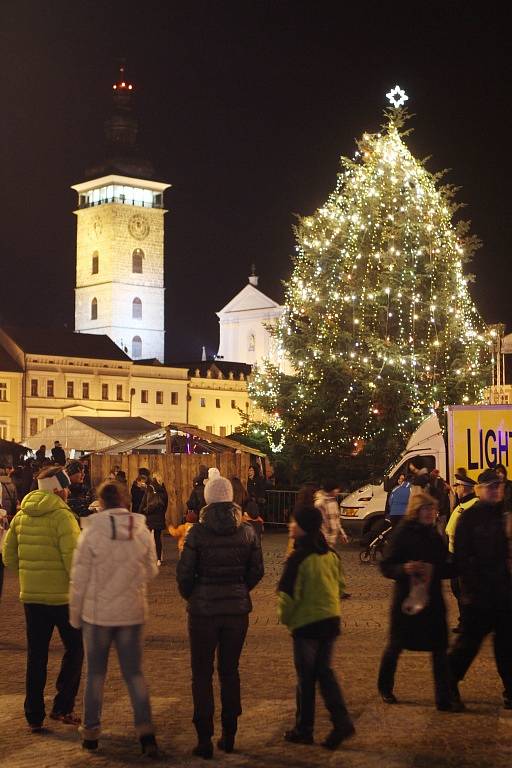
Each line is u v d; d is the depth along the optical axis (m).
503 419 25.81
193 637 9.01
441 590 10.26
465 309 38.25
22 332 98.50
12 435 95.00
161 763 8.62
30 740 9.35
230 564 9.06
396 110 38.22
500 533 10.34
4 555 10.06
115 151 132.12
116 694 11.17
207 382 109.62
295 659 9.27
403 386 35.44
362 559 25.06
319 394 36.88
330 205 38.62
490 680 11.88
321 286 38.00
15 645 14.18
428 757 8.67
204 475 25.75
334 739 8.95
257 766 8.51
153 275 132.62
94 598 8.91
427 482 20.08
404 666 12.58
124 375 102.06
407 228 36.78
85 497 14.94
